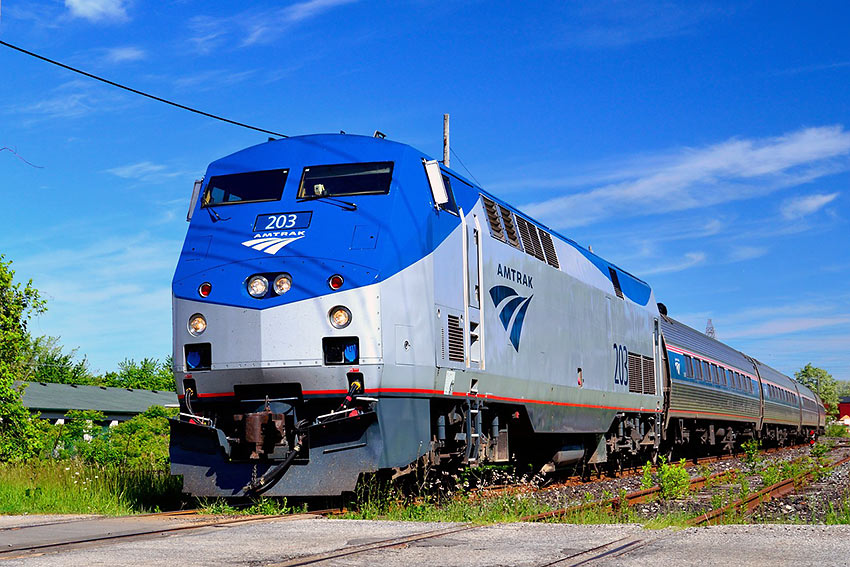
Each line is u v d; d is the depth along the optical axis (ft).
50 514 34.30
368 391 32.04
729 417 99.14
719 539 25.17
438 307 36.14
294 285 32.73
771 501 45.27
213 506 33.99
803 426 161.38
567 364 51.57
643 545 24.13
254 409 33.53
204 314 33.68
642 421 69.21
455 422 37.70
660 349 73.56
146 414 93.86
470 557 21.90
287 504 36.06
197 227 35.68
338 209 34.19
